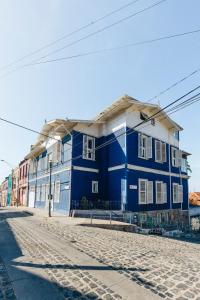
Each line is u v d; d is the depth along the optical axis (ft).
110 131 72.84
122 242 32.42
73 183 66.90
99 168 73.92
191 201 137.49
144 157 70.90
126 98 64.28
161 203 75.41
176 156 87.66
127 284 16.49
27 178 124.06
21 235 35.73
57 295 14.96
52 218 60.23
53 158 82.48
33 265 20.74
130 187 64.13
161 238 46.32
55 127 74.54
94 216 60.64
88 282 16.92
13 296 14.92
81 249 26.89
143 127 72.38
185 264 22.03
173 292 15.20
